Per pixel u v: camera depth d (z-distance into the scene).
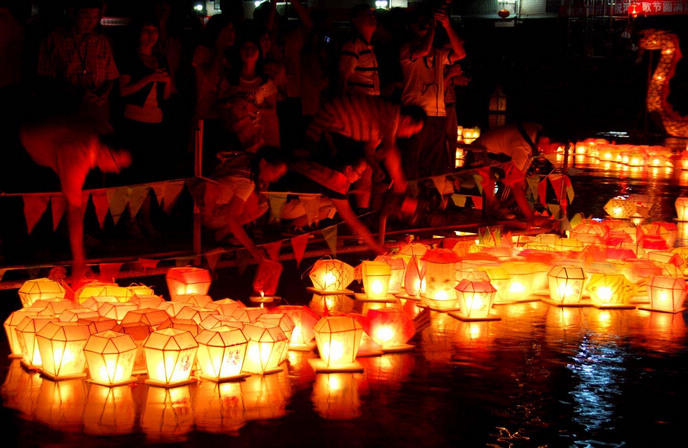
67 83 8.07
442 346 5.91
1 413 4.45
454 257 7.14
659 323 6.75
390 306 7.03
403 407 4.67
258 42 8.98
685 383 5.24
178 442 4.12
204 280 6.60
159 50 9.25
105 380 4.86
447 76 11.62
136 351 5.08
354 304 7.05
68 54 8.08
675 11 32.44
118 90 8.79
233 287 7.41
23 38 9.70
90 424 4.32
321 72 11.06
